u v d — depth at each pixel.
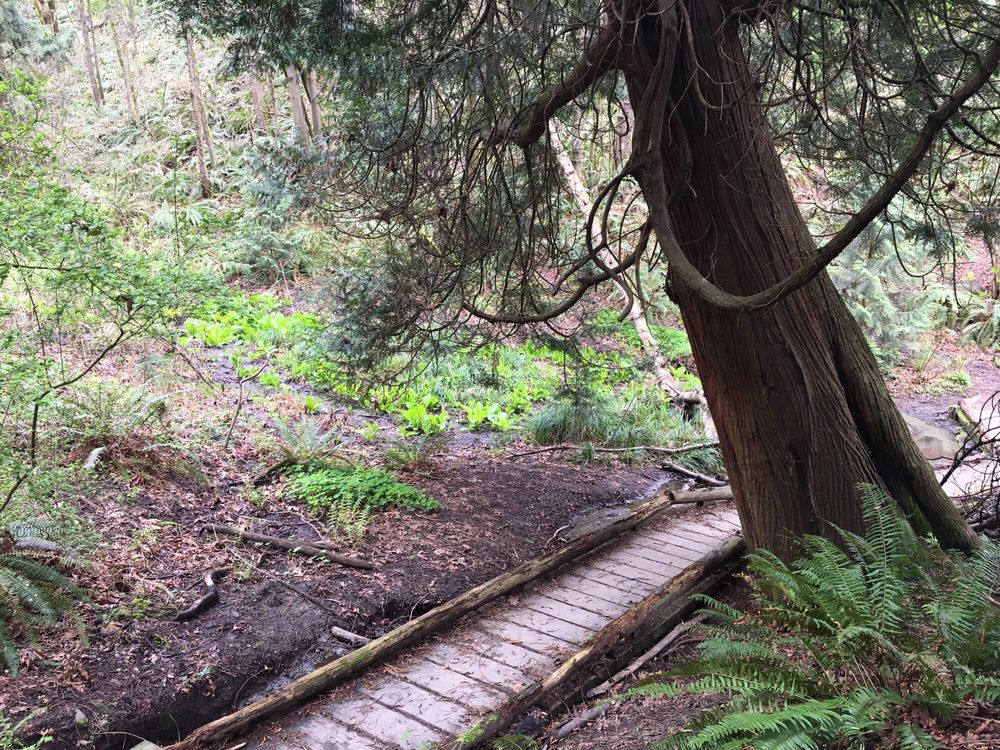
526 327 8.23
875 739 3.22
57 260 5.18
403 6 5.50
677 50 4.79
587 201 11.95
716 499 9.02
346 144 6.63
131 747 4.03
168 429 6.96
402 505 7.21
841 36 5.46
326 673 4.64
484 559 6.69
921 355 16.48
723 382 5.34
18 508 4.73
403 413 9.93
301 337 10.68
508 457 9.50
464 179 6.28
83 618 4.54
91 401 6.39
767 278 5.03
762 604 4.55
